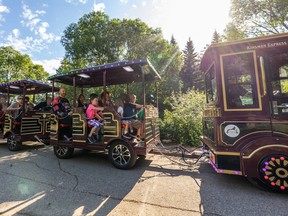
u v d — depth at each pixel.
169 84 15.64
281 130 2.94
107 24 12.35
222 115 3.26
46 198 2.75
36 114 6.46
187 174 3.80
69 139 5.04
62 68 13.18
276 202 2.59
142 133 4.20
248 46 3.21
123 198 2.75
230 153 3.09
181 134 6.73
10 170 4.05
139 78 5.76
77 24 12.83
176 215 2.30
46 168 4.20
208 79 4.45
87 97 10.15
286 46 3.00
